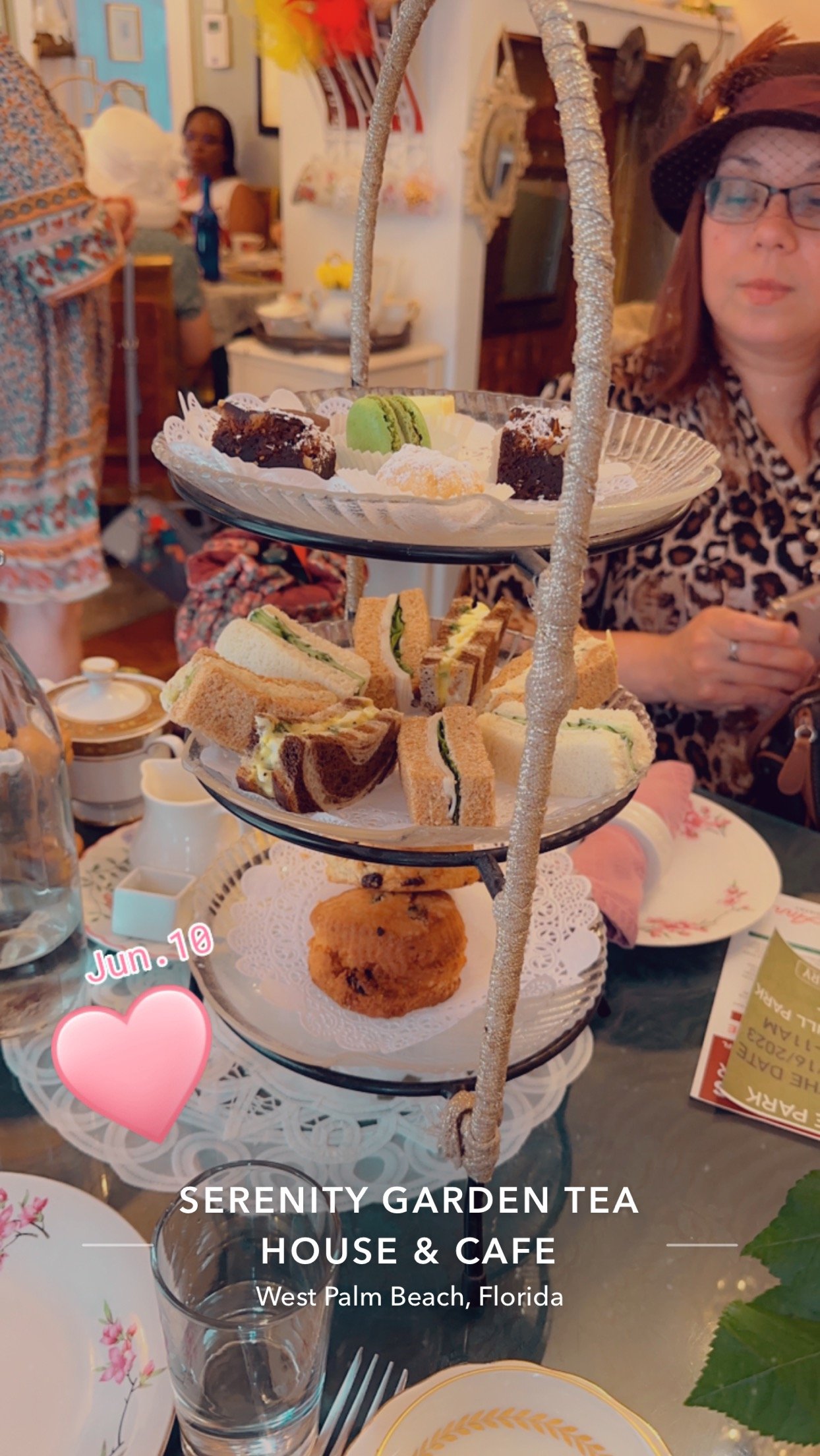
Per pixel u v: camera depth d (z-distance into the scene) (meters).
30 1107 0.79
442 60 2.45
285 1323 0.52
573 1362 0.62
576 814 0.68
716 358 1.56
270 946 0.84
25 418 1.95
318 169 2.70
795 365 1.50
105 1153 0.75
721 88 1.44
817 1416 0.47
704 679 1.47
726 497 1.57
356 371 0.90
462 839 0.65
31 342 1.91
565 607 0.53
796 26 3.02
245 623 0.83
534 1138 0.77
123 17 4.71
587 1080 0.83
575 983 0.80
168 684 0.78
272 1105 0.80
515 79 2.56
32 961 0.84
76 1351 0.61
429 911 0.81
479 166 2.55
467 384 2.84
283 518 0.62
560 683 0.54
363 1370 0.61
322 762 0.67
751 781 1.58
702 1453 0.58
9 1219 0.68
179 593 2.55
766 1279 0.68
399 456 0.70
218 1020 0.87
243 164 5.11
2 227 1.79
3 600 2.11
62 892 0.85
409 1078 0.72
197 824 0.95
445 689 0.80
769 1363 0.49
